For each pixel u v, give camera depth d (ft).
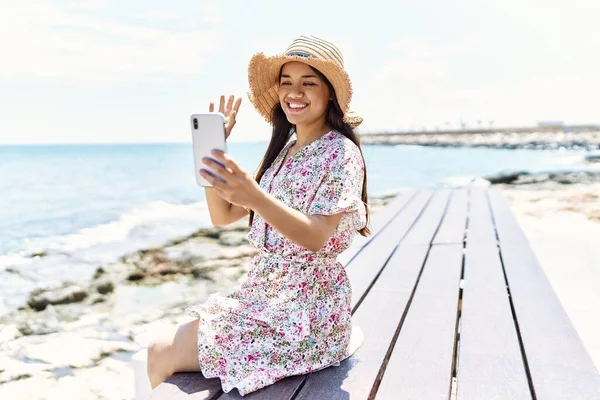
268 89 8.14
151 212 35.32
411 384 7.22
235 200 6.06
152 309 15.81
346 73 7.23
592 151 119.14
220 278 18.58
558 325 9.41
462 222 20.38
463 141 194.08
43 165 144.87
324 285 7.59
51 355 12.66
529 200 31.42
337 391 6.98
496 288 11.75
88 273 19.24
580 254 18.38
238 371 6.99
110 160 188.75
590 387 7.12
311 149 7.48
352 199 6.98
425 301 10.93
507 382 7.31
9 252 22.68
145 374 8.48
